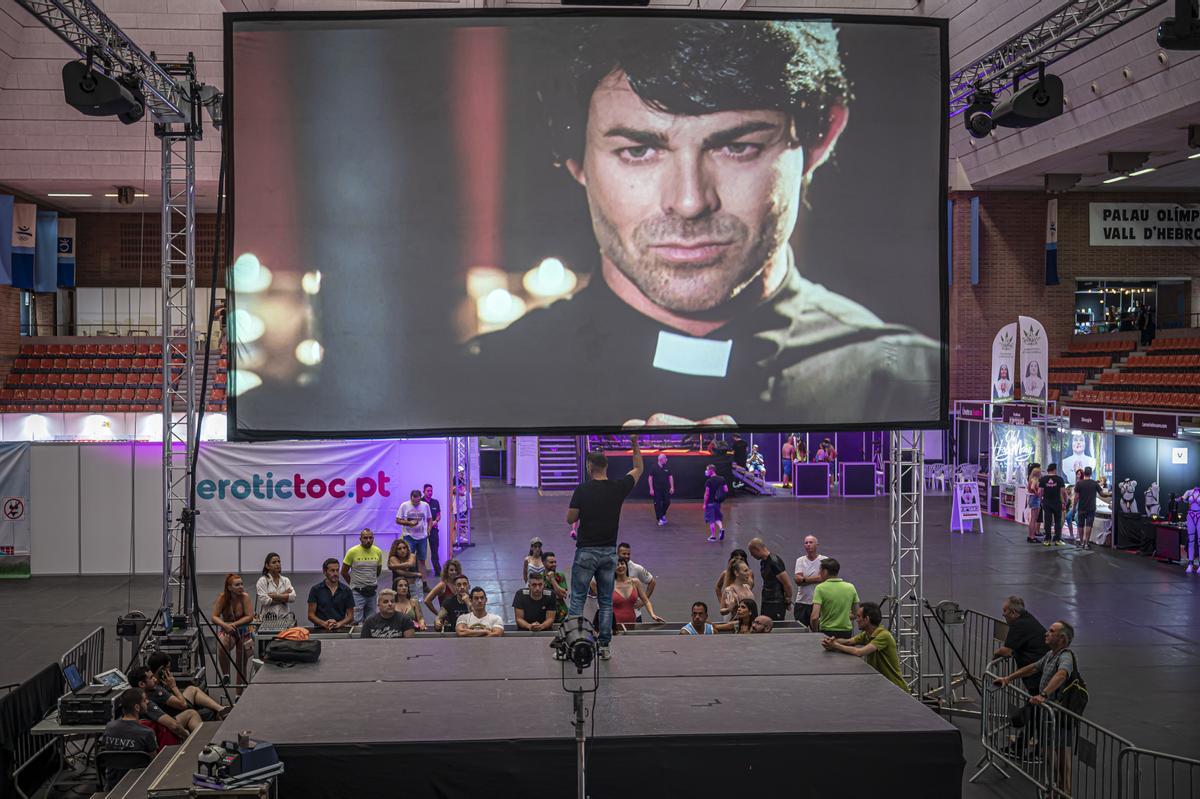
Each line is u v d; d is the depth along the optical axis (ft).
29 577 66.85
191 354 46.11
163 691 31.71
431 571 65.00
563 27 29.63
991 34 71.61
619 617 41.42
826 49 30.25
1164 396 88.33
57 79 81.00
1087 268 107.96
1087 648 49.93
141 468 67.26
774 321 30.19
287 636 29.89
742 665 28.96
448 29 29.43
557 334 29.76
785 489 107.55
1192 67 65.10
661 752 23.50
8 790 31.81
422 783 23.04
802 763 23.68
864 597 59.16
